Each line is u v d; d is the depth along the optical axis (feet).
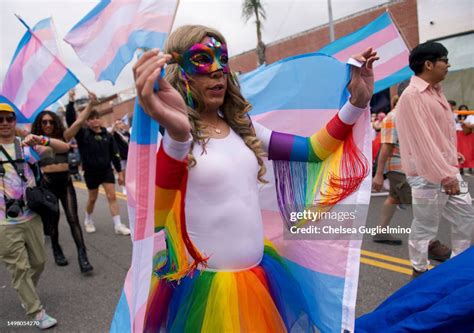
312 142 5.73
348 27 52.80
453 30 40.91
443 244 13.01
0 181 9.91
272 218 6.18
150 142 3.95
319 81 6.44
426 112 9.53
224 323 4.55
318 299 5.55
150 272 3.96
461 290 5.40
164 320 5.08
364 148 5.50
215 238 4.72
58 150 11.15
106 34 6.45
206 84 4.71
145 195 3.94
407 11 44.88
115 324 4.49
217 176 4.68
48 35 11.72
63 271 14.07
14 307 11.62
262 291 4.88
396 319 5.94
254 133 5.49
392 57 15.83
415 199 10.39
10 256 9.94
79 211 25.38
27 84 11.98
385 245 14.07
